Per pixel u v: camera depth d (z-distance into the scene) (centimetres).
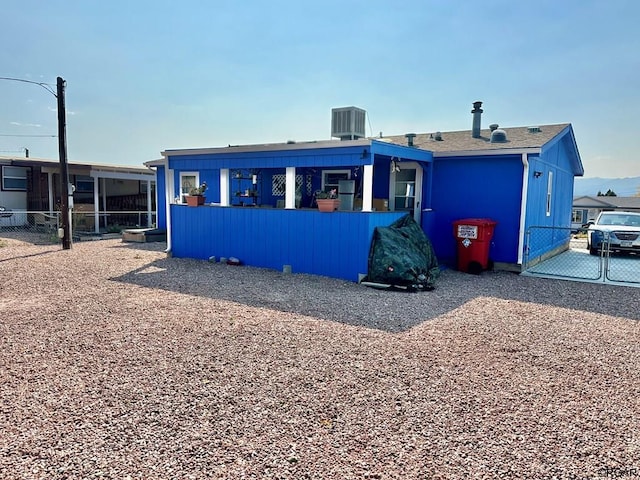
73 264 923
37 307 570
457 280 830
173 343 436
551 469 236
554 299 671
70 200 1189
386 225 825
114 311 554
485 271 934
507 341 462
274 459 241
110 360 388
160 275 813
